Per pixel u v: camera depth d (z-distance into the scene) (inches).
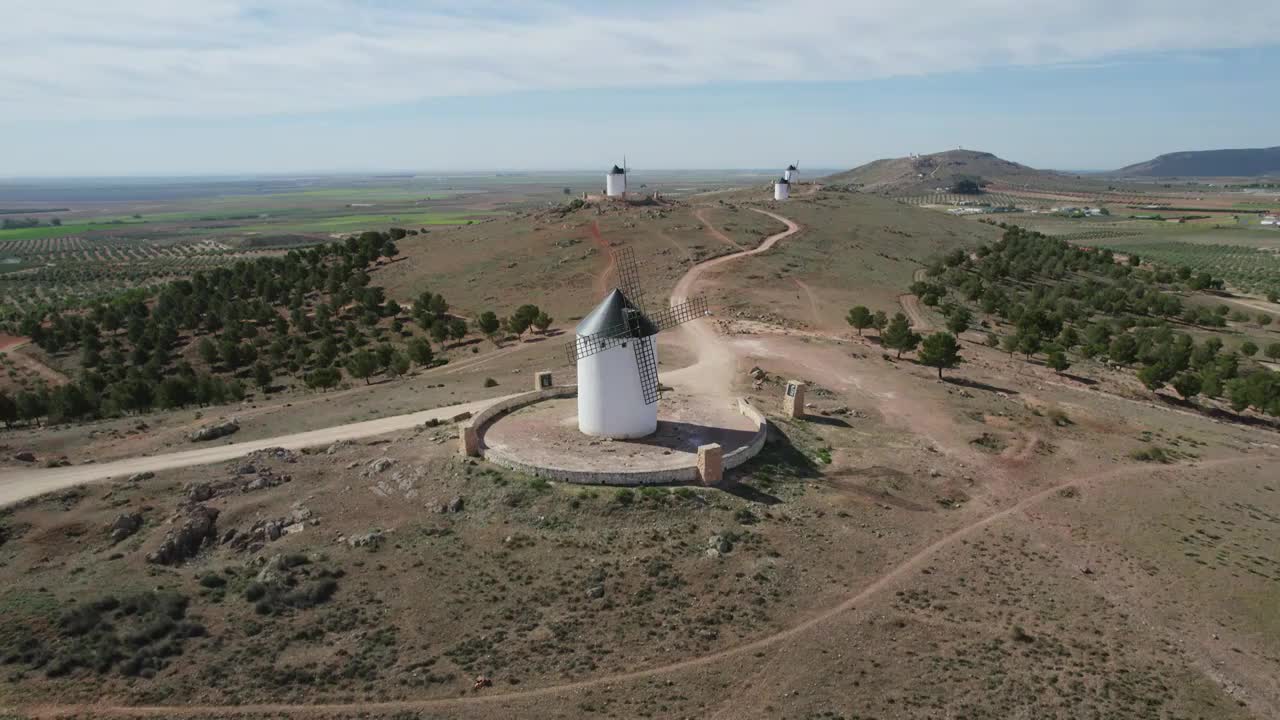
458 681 1018.1
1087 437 2079.2
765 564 1304.1
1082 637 1163.9
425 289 4562.0
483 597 1212.5
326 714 949.8
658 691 1002.1
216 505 1528.1
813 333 3213.6
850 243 5241.1
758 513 1475.1
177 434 2140.7
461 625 1143.6
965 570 1344.7
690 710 968.3
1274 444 2208.4
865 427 2034.9
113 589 1214.9
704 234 5007.4
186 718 931.3
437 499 1530.5
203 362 3690.9
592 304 3873.0
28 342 4220.0
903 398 2290.8
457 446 1770.4
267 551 1366.9
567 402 2096.5
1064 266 5221.5
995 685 1029.2
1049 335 3469.5
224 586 1253.7
